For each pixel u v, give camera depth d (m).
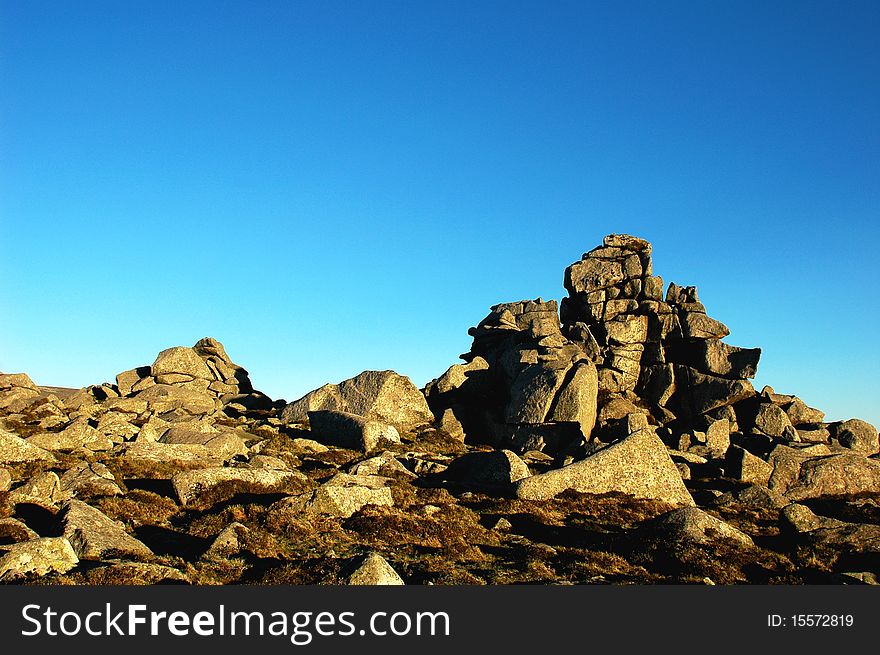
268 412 66.38
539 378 59.97
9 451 33.12
